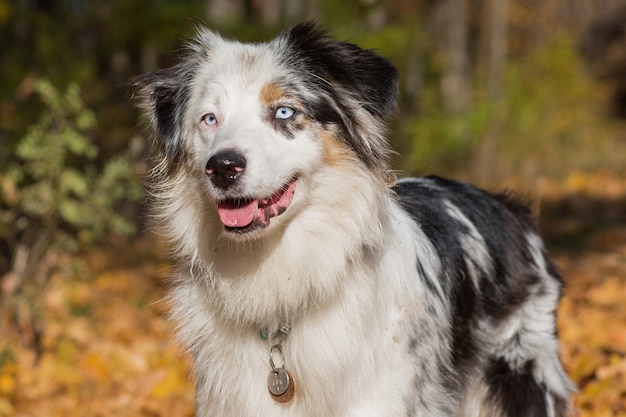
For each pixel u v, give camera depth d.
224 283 5.03
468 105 24.25
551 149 25.47
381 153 5.12
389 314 5.04
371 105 5.04
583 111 28.11
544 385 6.05
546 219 15.56
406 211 5.63
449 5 26.06
